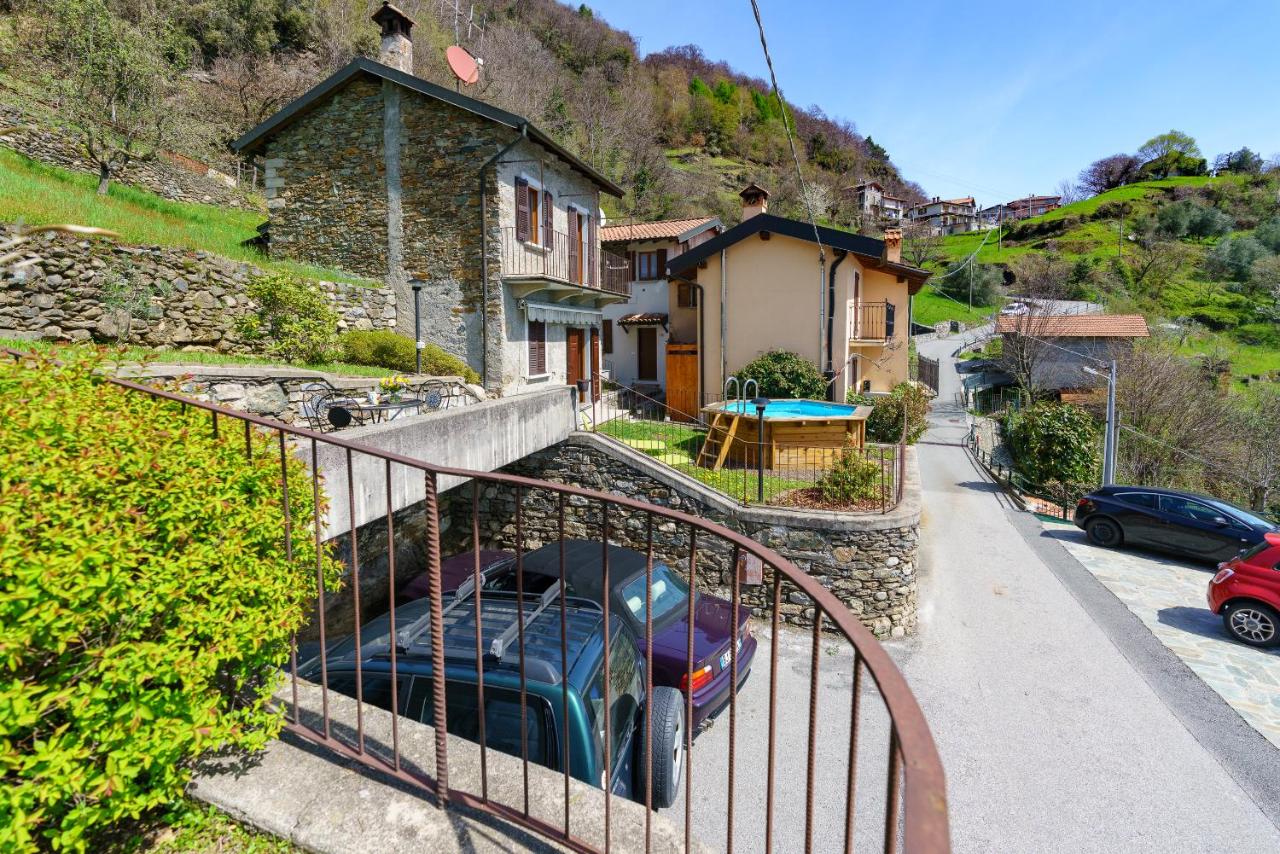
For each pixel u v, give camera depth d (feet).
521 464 36.40
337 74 44.78
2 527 5.32
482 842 6.80
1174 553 38.99
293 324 35.83
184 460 7.30
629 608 19.45
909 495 32.94
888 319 70.33
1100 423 71.72
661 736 13.92
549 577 20.16
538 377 49.65
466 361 44.78
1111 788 18.56
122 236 28.66
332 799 7.34
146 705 6.02
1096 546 41.60
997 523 45.39
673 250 78.89
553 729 10.64
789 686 23.93
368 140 45.98
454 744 8.73
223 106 81.56
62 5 41.91
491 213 43.80
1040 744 20.66
